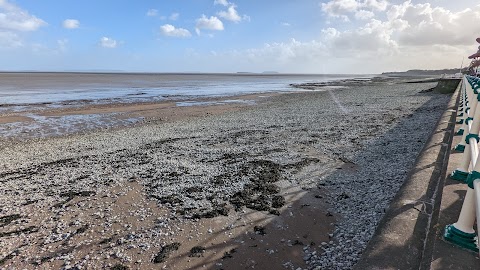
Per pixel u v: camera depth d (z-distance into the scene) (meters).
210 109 30.23
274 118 22.44
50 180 10.16
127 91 55.97
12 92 51.41
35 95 45.81
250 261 5.39
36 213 7.62
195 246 5.89
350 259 5.16
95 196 8.55
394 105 26.47
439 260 2.93
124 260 5.57
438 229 3.45
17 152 14.88
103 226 6.84
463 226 3.14
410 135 13.65
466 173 4.65
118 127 21.59
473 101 5.80
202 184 9.04
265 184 8.73
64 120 24.42
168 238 6.21
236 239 6.07
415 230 3.70
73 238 6.39
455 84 34.31
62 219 7.26
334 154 11.51
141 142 15.76
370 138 13.75
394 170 9.16
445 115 12.30
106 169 11.09
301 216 6.84
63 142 16.89
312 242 5.85
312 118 21.47
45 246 6.13
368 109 24.88
